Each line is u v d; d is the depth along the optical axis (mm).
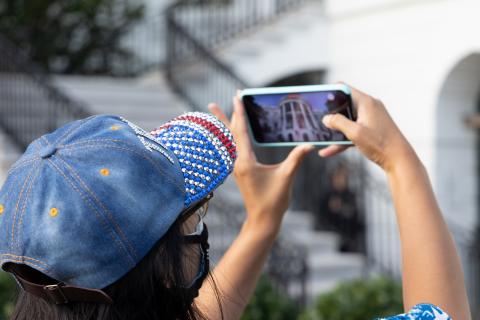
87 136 1085
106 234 1002
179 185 1078
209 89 8539
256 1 8891
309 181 7793
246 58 8648
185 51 9305
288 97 1470
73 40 11773
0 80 7980
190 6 9523
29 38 11492
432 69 6957
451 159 7070
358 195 7398
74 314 1051
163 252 1067
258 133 1556
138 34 11531
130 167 1044
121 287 1040
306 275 5902
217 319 1466
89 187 1016
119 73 11641
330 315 4938
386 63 7453
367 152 1257
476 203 7258
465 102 7109
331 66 8102
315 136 1494
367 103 1312
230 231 6910
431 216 1178
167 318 1081
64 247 994
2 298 4598
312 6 8125
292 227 7516
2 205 1052
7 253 1028
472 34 6535
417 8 7086
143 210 1026
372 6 7523
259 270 1549
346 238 7410
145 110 8719
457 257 1163
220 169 1141
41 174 1036
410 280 1135
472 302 6867
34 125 7777
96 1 11477
